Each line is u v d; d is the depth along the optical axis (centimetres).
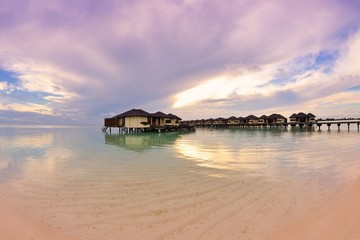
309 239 469
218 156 1608
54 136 3925
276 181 961
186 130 5862
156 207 689
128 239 511
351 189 804
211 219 605
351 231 480
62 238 511
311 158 1526
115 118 4747
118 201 739
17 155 1725
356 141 2748
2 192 839
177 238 512
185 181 962
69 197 781
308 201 722
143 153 1777
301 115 6769
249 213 639
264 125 7806
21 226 553
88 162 1402
